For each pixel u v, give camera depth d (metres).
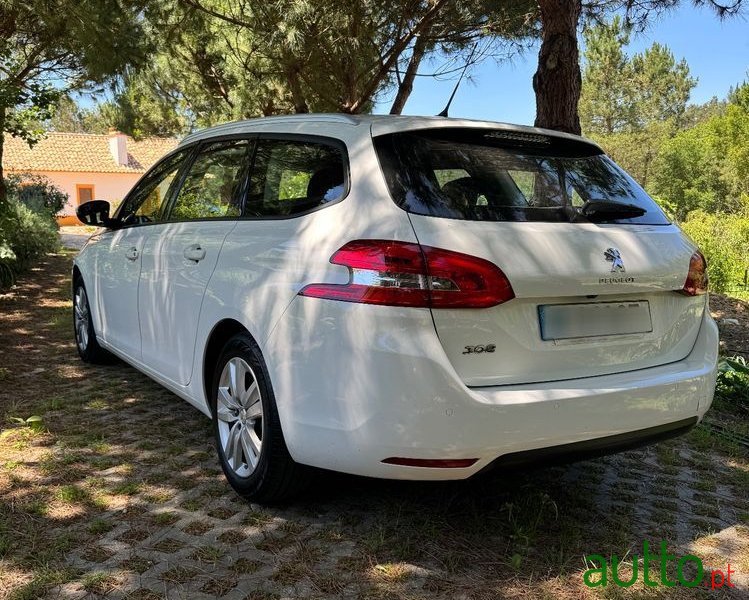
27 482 3.22
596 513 3.15
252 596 2.39
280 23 8.82
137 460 3.53
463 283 2.40
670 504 3.29
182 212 3.90
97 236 5.19
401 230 2.48
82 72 12.17
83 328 5.40
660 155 44.94
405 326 2.38
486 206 2.64
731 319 8.59
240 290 3.03
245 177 3.43
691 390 2.87
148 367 4.11
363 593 2.44
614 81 53.22
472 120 3.04
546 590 2.50
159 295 3.85
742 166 38.84
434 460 2.40
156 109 17.52
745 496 3.43
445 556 2.70
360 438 2.46
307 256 2.71
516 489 3.33
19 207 12.29
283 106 12.79
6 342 6.11
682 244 3.05
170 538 2.76
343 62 10.11
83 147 41.16
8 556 2.58
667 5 7.29
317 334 2.58
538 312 2.56
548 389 2.52
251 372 2.99
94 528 2.79
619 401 2.62
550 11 5.84
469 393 2.38
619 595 2.49
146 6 9.66
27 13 10.03
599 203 2.84
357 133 2.89
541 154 3.04
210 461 3.56
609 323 2.74
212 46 12.27
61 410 4.29
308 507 3.06
